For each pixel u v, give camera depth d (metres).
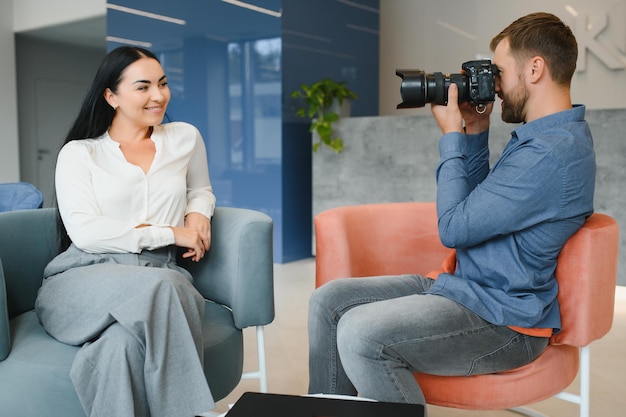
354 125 4.69
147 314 1.38
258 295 1.72
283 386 2.32
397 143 4.52
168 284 1.43
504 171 1.37
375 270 1.87
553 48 1.40
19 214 1.76
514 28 1.45
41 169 8.30
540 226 1.38
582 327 1.44
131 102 1.76
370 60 6.09
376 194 4.64
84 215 1.65
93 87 1.79
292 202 5.07
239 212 1.83
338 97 4.86
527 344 1.42
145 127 1.86
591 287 1.43
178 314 1.42
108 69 1.76
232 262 1.73
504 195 1.35
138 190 1.75
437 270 1.78
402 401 1.35
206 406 1.40
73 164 1.71
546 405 2.16
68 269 1.64
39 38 7.92
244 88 5.07
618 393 2.25
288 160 5.00
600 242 1.42
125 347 1.36
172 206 1.81
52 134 8.41
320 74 5.34
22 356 1.45
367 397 1.40
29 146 8.12
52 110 8.41
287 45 4.92
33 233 1.79
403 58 6.44
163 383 1.38
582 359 1.51
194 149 1.96
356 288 1.62
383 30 6.51
